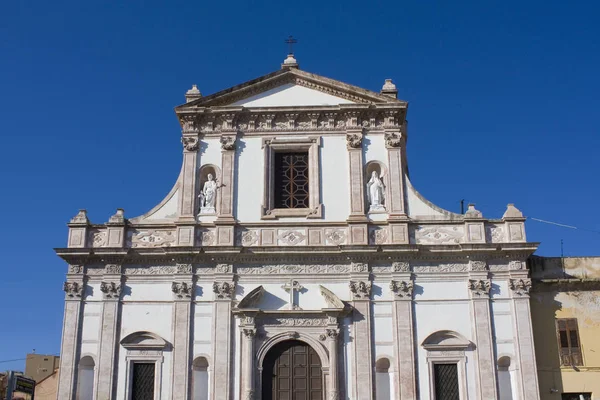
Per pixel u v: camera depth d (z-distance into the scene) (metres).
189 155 34.94
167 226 33.75
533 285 33.28
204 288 32.62
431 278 32.38
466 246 32.28
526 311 31.62
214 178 34.88
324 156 34.78
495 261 32.53
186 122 35.47
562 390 31.89
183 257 32.81
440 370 31.22
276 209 34.00
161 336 31.84
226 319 31.92
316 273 32.62
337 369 30.89
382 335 31.62
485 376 30.70
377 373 31.16
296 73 35.91
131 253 32.81
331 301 31.81
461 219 33.25
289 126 35.38
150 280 32.81
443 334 31.47
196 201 34.34
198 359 31.61
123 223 33.59
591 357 32.38
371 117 35.22
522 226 32.91
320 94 35.94
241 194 34.22
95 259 33.03
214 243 33.31
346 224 33.38
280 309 32.03
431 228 33.34
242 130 35.44
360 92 35.31
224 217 33.62
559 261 33.94
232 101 35.94
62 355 31.58
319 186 34.16
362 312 31.83
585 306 33.16
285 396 31.27
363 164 34.50
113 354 31.59
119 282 32.66
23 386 30.56
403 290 32.09
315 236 33.31
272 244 33.19
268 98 35.91
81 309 32.44
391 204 33.59
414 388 30.61
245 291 32.47
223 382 30.94
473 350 31.23
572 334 32.75
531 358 30.86
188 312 32.06
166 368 31.45
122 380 31.34
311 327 31.78
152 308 32.38
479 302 31.80
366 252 32.44
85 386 31.47
